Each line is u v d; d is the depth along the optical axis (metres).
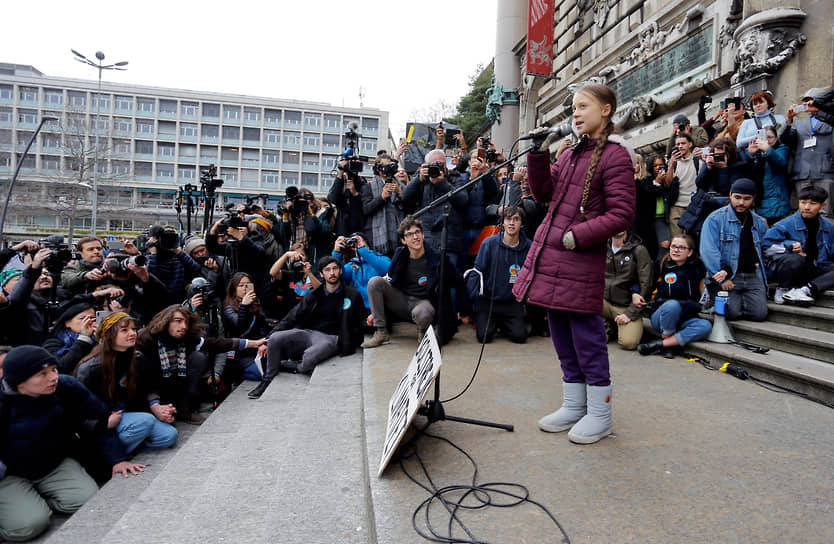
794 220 4.30
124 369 3.96
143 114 62.16
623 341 4.46
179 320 4.27
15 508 3.13
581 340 2.38
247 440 3.25
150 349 4.18
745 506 1.79
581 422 2.42
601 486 1.96
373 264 5.45
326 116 68.00
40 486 3.34
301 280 5.70
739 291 4.16
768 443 2.36
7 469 3.25
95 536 2.71
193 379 4.64
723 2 6.57
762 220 4.35
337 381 3.99
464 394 3.18
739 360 3.60
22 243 5.17
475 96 31.02
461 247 5.62
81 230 52.09
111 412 3.66
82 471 3.47
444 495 1.93
